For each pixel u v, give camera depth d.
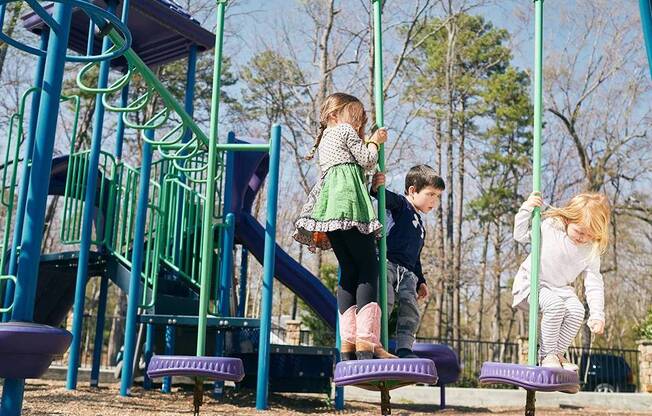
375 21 3.40
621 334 39.06
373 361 2.72
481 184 31.20
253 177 9.59
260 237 8.85
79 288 7.20
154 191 7.77
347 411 7.50
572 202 3.52
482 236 32.09
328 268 20.16
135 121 25.94
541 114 3.10
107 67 7.44
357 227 3.04
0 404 3.22
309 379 8.00
